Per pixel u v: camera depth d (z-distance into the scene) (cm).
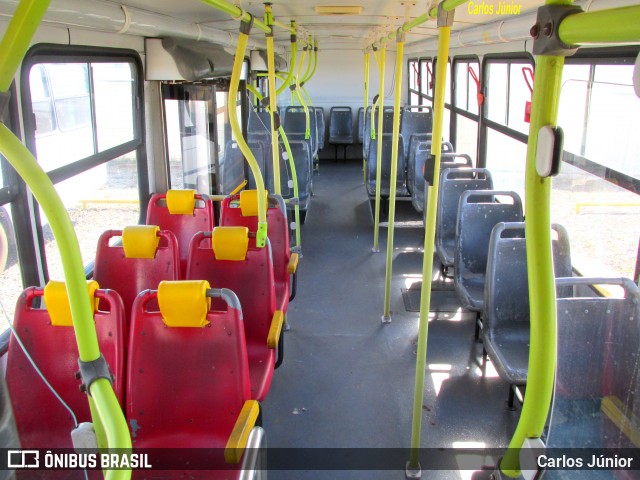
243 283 303
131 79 424
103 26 301
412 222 741
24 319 215
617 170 274
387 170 758
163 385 217
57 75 300
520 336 322
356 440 307
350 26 548
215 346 214
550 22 70
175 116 494
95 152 356
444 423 320
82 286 86
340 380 368
